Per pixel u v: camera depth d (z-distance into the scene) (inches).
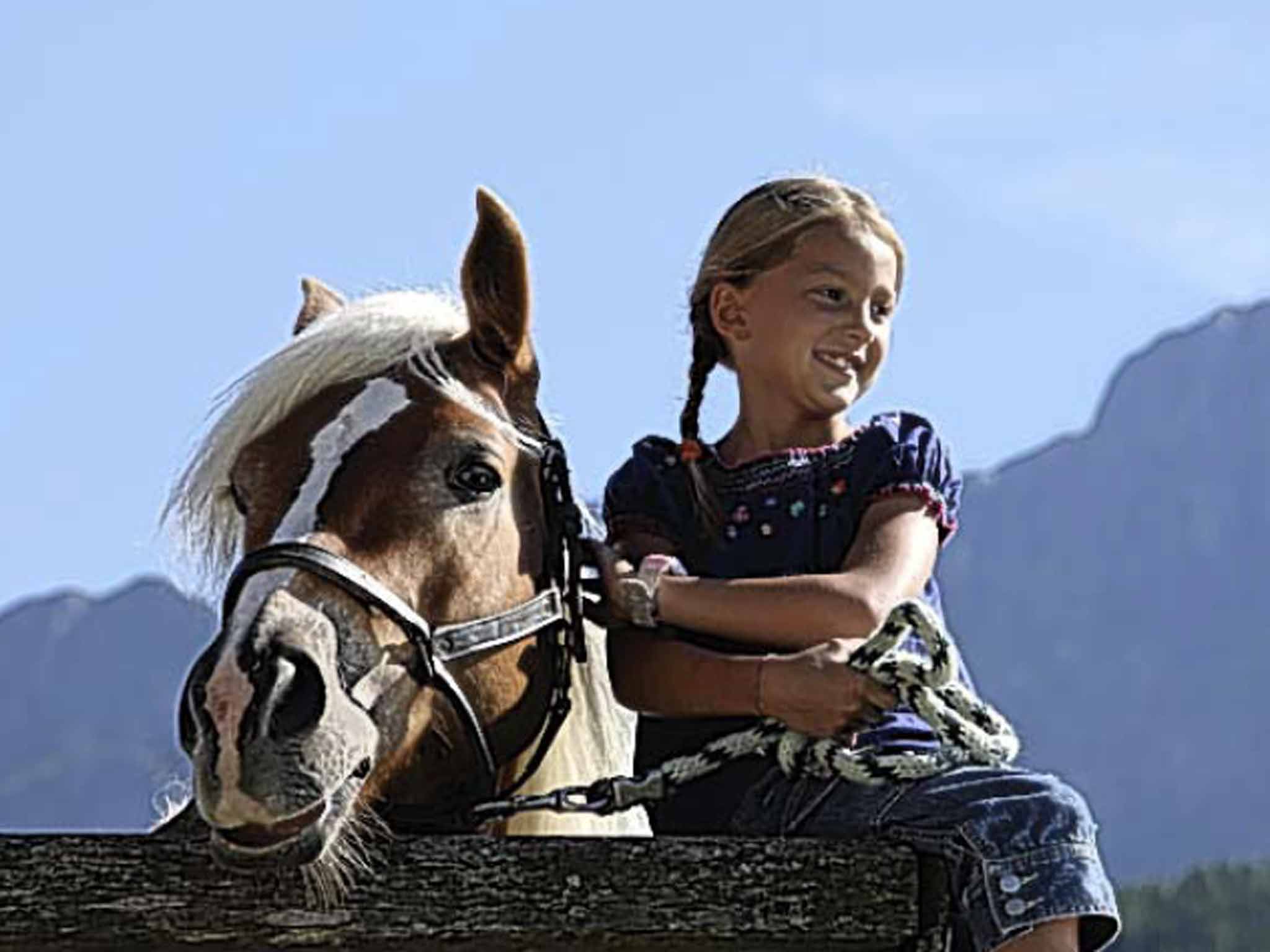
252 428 277.9
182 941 253.1
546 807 274.4
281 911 253.6
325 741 253.6
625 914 254.4
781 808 272.5
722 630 275.9
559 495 281.6
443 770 271.1
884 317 290.5
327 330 282.4
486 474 274.5
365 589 264.1
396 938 253.8
